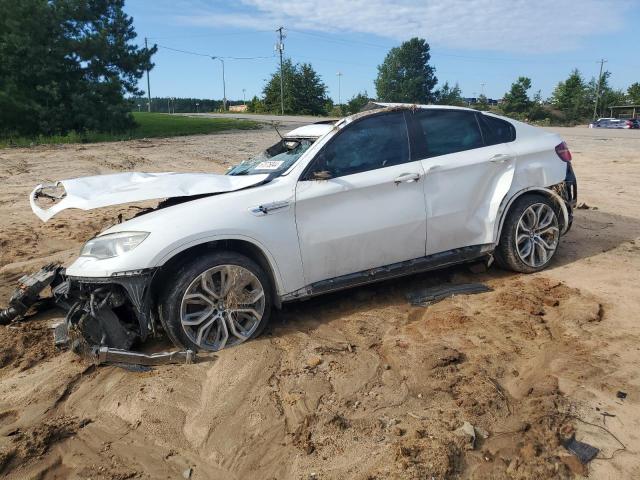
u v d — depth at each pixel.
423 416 3.19
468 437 2.94
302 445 3.00
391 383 3.56
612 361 3.69
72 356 4.14
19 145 21.75
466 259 5.11
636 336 4.03
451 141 5.10
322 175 4.32
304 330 4.43
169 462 2.95
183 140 23.52
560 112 73.31
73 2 25.55
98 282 3.87
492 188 5.19
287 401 3.41
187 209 4.09
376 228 4.59
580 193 9.97
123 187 4.51
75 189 4.53
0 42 24.36
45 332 4.56
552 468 2.74
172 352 3.88
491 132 5.33
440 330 4.25
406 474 2.68
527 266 5.43
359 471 2.77
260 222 4.16
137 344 4.27
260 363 3.85
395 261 4.77
